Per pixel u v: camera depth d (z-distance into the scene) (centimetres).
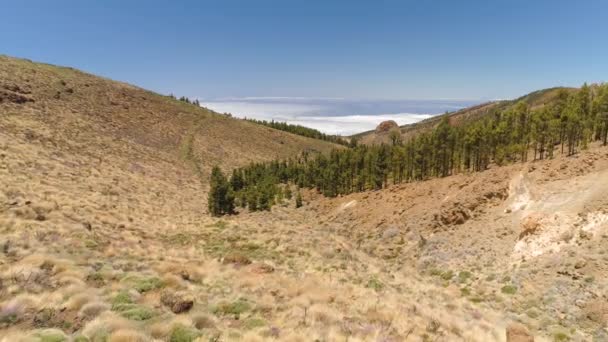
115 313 1076
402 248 3694
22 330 910
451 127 7638
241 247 2716
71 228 2044
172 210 4578
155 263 1827
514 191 3550
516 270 2497
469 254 3025
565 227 2567
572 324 1809
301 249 2734
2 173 3130
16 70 10069
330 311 1395
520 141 6606
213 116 16700
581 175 3228
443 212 3838
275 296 1580
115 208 3359
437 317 1584
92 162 5841
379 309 1509
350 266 2436
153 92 16712
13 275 1236
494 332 1542
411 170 7281
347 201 6184
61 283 1277
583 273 2122
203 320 1147
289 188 8931
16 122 6278
